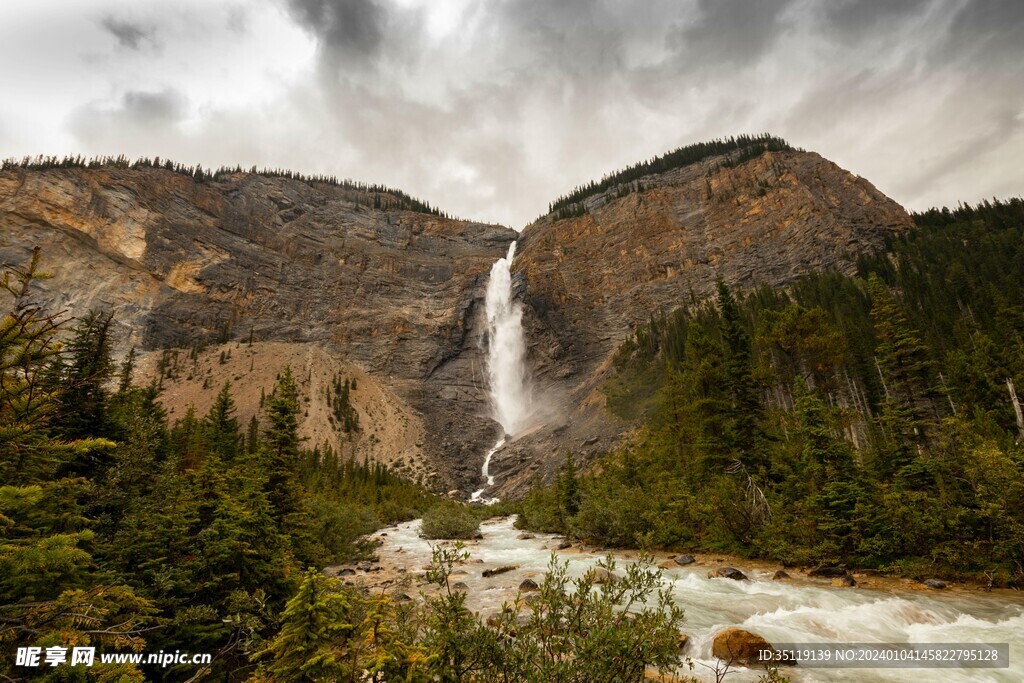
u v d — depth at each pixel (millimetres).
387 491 61969
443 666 4094
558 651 4191
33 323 3729
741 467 25203
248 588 9375
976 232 87562
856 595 13516
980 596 13023
